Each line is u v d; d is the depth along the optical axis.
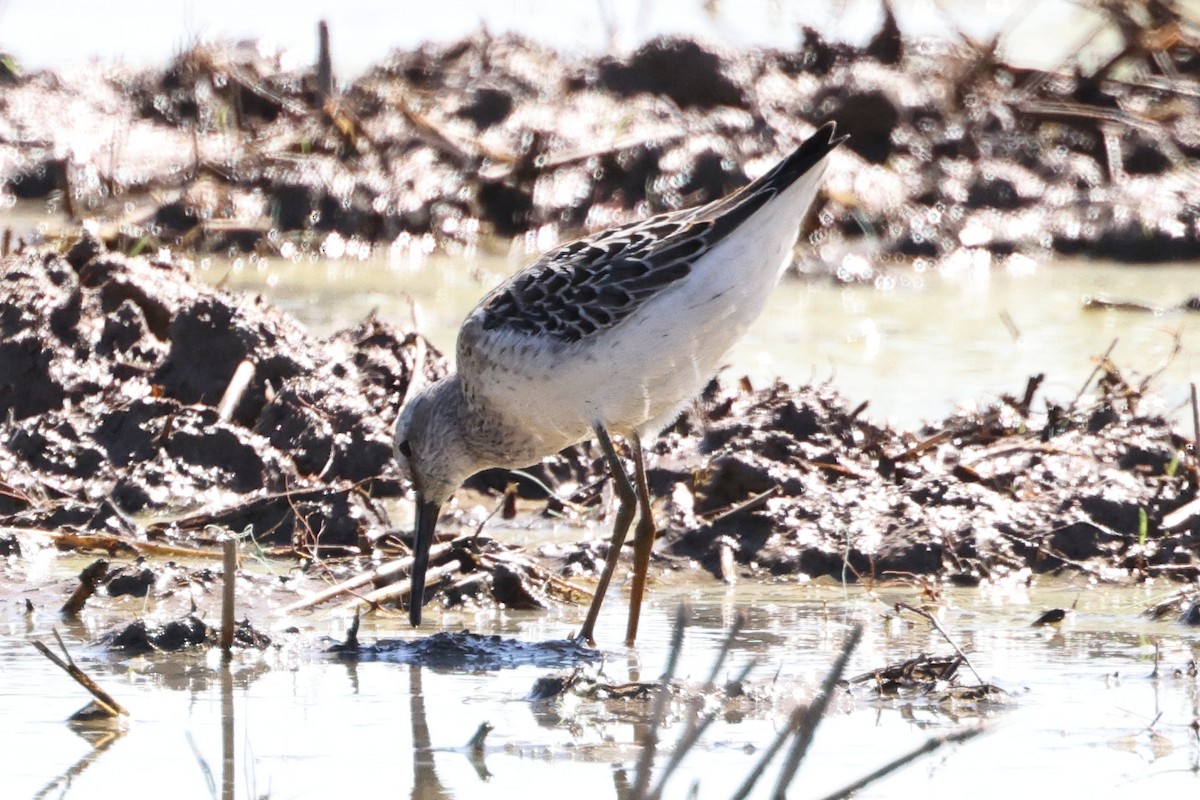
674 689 8.62
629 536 12.27
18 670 9.05
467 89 25.67
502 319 10.40
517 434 10.82
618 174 23.22
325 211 22.28
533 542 12.39
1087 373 16.11
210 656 9.44
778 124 24.23
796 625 10.31
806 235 22.12
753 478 12.59
